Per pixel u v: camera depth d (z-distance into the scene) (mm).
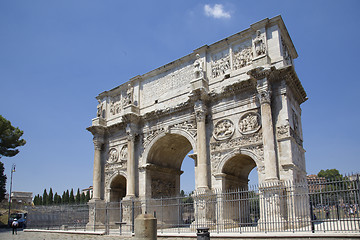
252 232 23844
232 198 31453
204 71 34312
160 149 38312
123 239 28172
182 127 34594
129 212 35500
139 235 14852
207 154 31719
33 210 45375
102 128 42188
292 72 28391
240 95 30969
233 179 32406
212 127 32125
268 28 30781
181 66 37094
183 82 36375
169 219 38656
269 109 27734
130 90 40688
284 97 28234
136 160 38188
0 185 56281
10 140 55812
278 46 29719
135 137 38625
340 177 21172
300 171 29203
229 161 30859
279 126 27859
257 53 30047
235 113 30906
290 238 19406
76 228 39938
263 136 27469
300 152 30750
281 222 22469
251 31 31781
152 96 39031
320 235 18422
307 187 26422
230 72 32469
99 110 44219
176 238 25000
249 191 23719
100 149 42031
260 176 27844
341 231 19797
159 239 25594
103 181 41469
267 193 25891
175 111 35438
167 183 40062
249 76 30844
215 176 30516
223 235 22453
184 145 39906
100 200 40438
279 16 30203
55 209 42656
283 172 26734
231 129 30750
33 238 32656
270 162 26531
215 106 32438
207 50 34906
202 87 31891
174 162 41562
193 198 29922
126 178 38875
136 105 39781
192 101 33438
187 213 40906
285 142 27281
